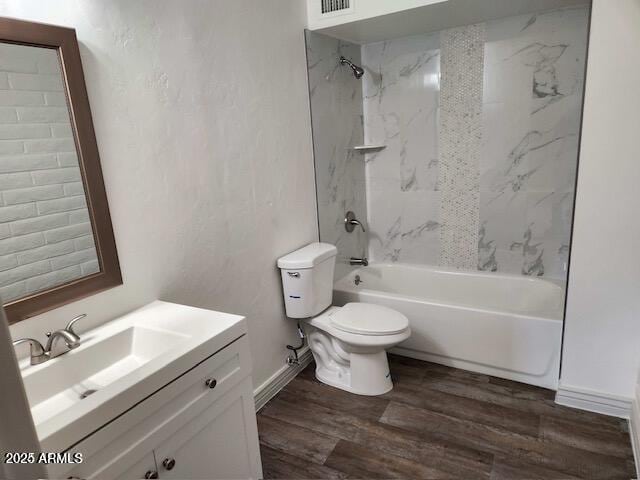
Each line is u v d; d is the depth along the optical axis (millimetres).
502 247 3084
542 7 2516
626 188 1936
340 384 2570
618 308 2070
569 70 2623
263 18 2312
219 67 2049
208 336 1469
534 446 2016
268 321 2504
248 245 2311
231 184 2168
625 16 1794
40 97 1387
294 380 2697
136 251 1727
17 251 1368
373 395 2471
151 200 1771
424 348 2770
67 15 1438
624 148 1901
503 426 2156
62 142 1452
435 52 3004
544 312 2443
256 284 2389
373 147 3328
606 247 2029
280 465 1992
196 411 1424
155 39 1738
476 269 3221
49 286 1455
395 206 3447
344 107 3137
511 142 2891
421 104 3148
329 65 2924
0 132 1308
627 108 1862
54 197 1445
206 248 2047
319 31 2764
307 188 2803
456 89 2990
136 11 1656
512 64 2770
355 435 2164
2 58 1297
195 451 1441
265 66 2350
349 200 3312
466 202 3141
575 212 2055
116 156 1626
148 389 1242
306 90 2717
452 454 2002
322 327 2541
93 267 1575
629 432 2057
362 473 1925
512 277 3018
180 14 1836
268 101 2393
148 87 1725
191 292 1986
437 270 3287
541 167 2832
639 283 2008
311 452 2064
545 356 2389
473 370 2650
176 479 1376
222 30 2051
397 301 2795
